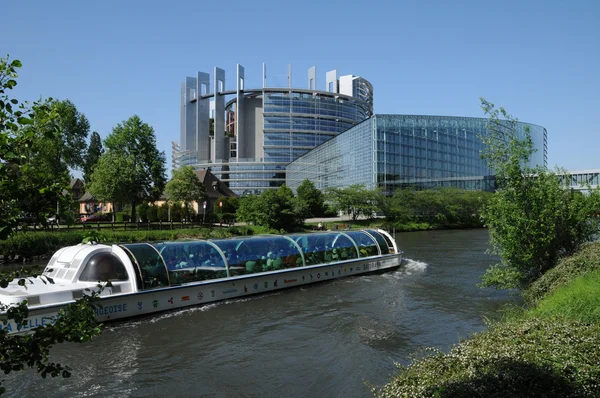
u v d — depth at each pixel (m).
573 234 14.11
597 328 6.62
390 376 8.77
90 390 8.66
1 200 3.16
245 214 55.12
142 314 14.34
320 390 8.43
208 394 8.41
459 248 36.16
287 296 17.66
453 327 12.61
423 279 21.19
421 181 87.44
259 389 8.58
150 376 9.35
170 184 59.81
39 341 3.27
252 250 18.64
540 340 6.28
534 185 14.15
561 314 8.20
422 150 88.31
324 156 107.31
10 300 11.82
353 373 9.18
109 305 13.58
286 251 19.89
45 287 13.20
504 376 5.01
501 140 14.71
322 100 152.25
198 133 165.50
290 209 54.47
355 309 15.18
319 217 82.81
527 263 14.14
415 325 12.88
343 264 21.66
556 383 4.84
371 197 69.44
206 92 169.75
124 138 55.34
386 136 84.25
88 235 3.75
